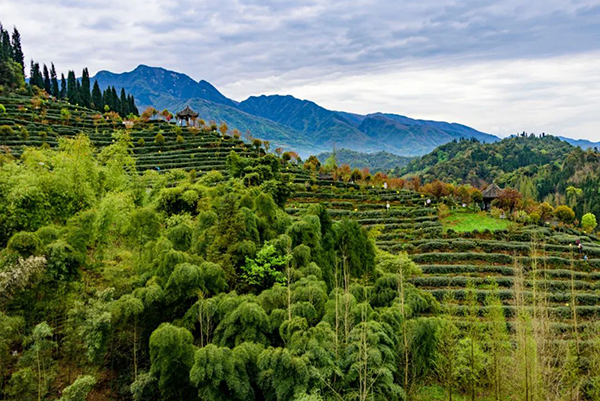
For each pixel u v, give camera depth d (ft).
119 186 117.29
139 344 65.57
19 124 298.35
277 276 76.43
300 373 50.21
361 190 264.52
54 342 59.77
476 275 149.48
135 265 76.64
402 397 56.59
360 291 81.56
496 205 248.93
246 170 148.66
